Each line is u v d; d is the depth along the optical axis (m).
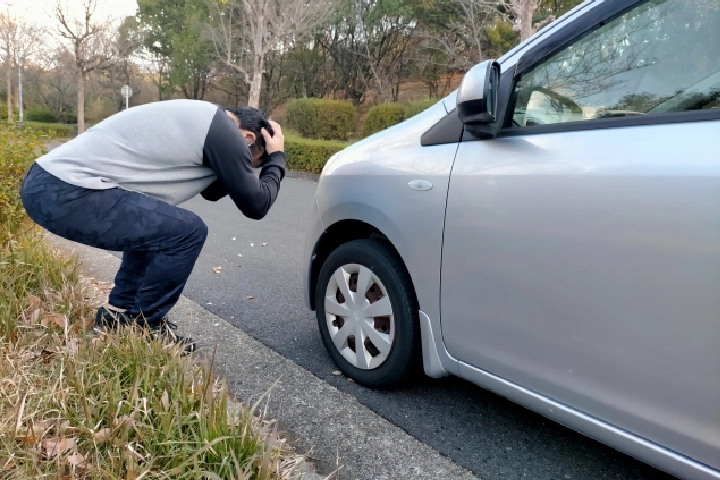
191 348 2.67
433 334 2.25
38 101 44.12
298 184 12.52
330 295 2.75
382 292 2.46
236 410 1.94
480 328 2.06
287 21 19.92
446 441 2.21
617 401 1.68
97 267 4.23
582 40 1.93
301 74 32.12
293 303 3.87
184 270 2.50
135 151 2.32
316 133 19.77
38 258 3.25
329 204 2.69
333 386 2.62
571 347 1.77
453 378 2.77
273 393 2.52
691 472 1.54
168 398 1.88
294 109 20.17
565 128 1.85
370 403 2.49
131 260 2.67
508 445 2.20
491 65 1.89
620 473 2.03
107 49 29.22
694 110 1.59
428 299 2.24
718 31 1.66
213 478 1.54
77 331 2.59
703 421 1.50
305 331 3.34
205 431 1.71
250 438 1.73
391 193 2.35
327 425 2.28
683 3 1.73
